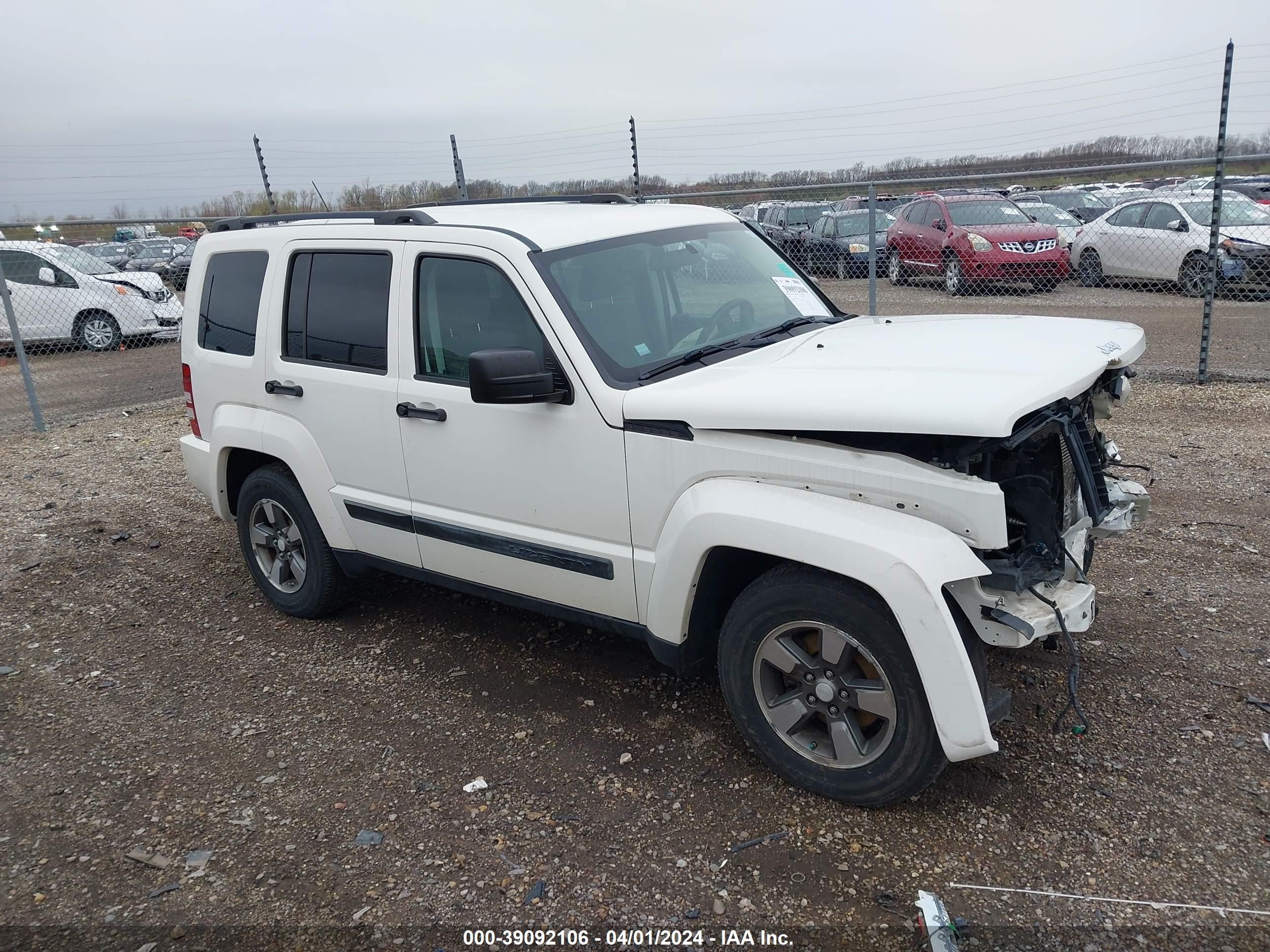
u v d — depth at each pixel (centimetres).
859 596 294
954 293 1348
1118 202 1703
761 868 293
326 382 432
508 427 367
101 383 1283
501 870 300
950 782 327
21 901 300
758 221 1806
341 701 413
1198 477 615
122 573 582
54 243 1486
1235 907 264
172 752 381
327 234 434
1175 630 418
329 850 315
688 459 322
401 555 432
